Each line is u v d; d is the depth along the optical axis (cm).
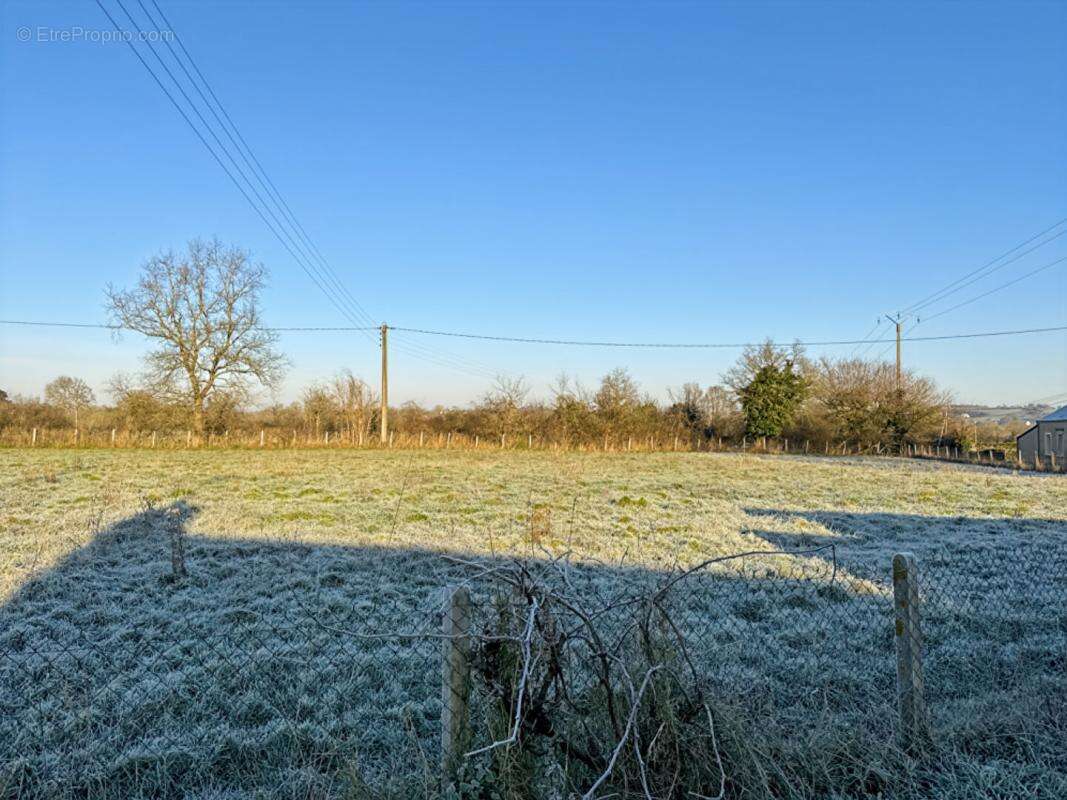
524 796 304
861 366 4822
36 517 1199
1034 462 3103
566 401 4194
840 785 358
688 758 333
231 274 3875
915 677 393
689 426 4809
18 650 585
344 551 959
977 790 352
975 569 909
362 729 442
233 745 423
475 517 1301
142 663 544
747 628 631
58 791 375
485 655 321
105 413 3853
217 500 1464
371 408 4322
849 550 1034
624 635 349
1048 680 495
